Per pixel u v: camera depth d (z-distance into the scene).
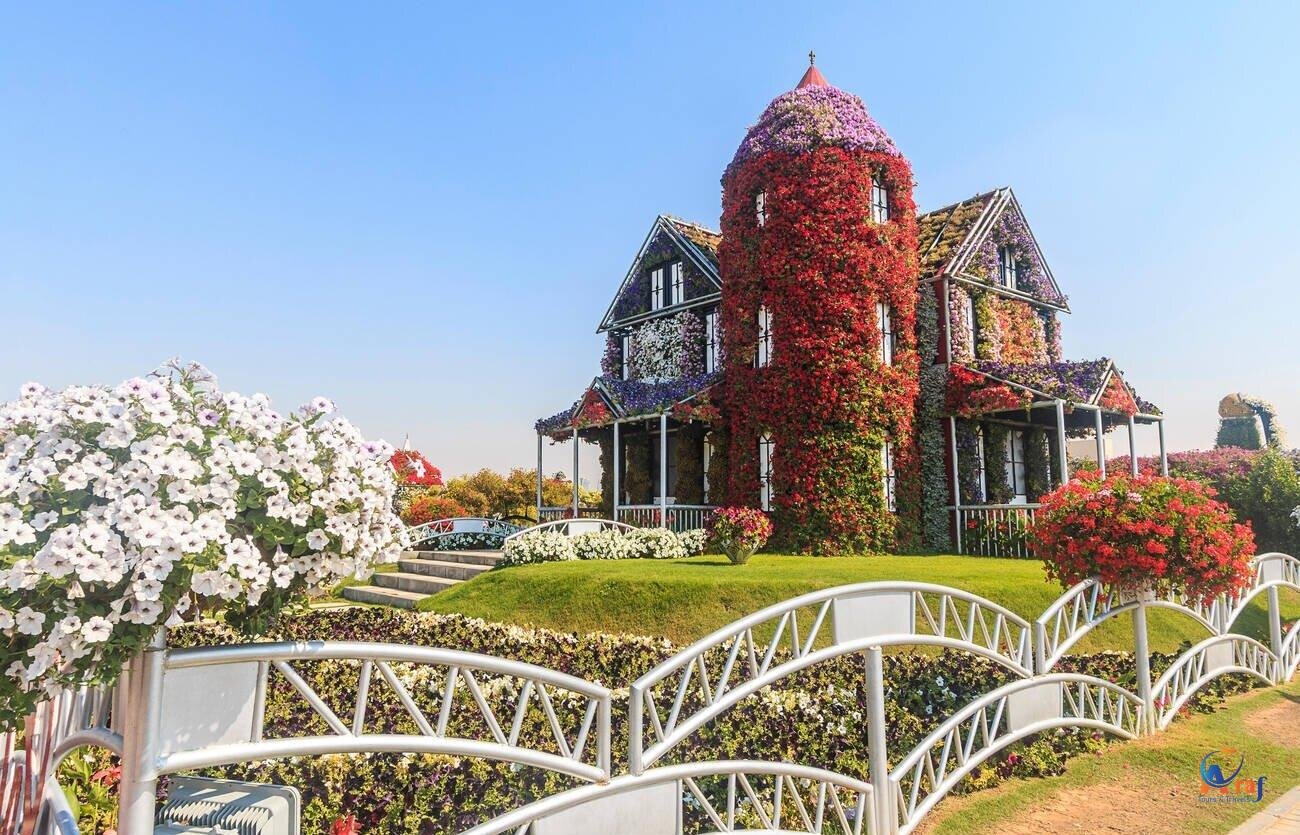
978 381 16.91
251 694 2.44
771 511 16.38
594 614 10.58
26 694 2.25
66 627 2.07
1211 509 6.72
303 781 3.86
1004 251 20.47
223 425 2.64
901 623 4.61
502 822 2.73
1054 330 21.55
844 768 4.72
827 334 15.84
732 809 3.61
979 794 5.12
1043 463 19.89
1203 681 7.11
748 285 17.03
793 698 5.34
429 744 2.61
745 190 17.16
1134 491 6.74
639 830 3.17
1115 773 5.54
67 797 3.63
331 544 2.67
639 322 22.86
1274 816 4.82
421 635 8.44
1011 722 5.31
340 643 2.53
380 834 3.63
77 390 2.44
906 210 17.19
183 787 2.84
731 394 17.33
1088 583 6.28
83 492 2.33
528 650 7.38
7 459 2.30
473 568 14.70
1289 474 17.73
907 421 16.50
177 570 2.24
